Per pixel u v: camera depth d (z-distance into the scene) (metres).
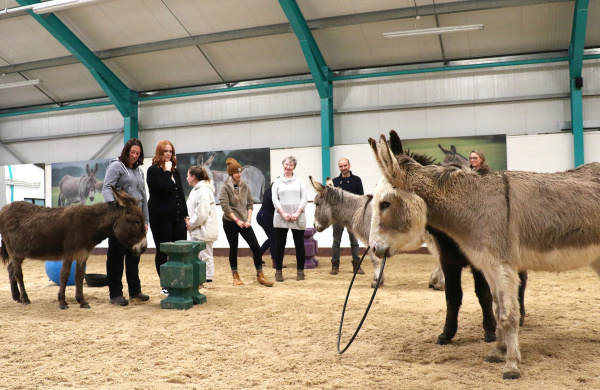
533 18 12.02
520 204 3.13
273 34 13.27
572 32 11.97
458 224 3.25
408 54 13.68
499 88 13.26
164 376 3.21
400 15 12.20
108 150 16.53
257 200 14.62
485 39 12.84
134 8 12.84
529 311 5.13
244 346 3.97
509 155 12.54
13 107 17.78
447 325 3.93
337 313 5.26
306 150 14.08
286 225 7.77
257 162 14.63
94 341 4.14
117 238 5.51
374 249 3.34
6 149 17.73
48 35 13.94
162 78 15.58
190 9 12.81
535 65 13.00
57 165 15.89
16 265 5.97
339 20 12.59
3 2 12.80
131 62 14.88
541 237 3.13
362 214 6.81
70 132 17.14
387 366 3.35
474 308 5.38
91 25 13.47
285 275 8.77
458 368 3.28
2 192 14.88
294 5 12.09
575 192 3.19
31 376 3.23
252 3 12.48
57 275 7.46
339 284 7.50
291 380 3.10
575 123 12.04
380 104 14.16
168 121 16.08
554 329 4.33
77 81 16.06
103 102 16.47
